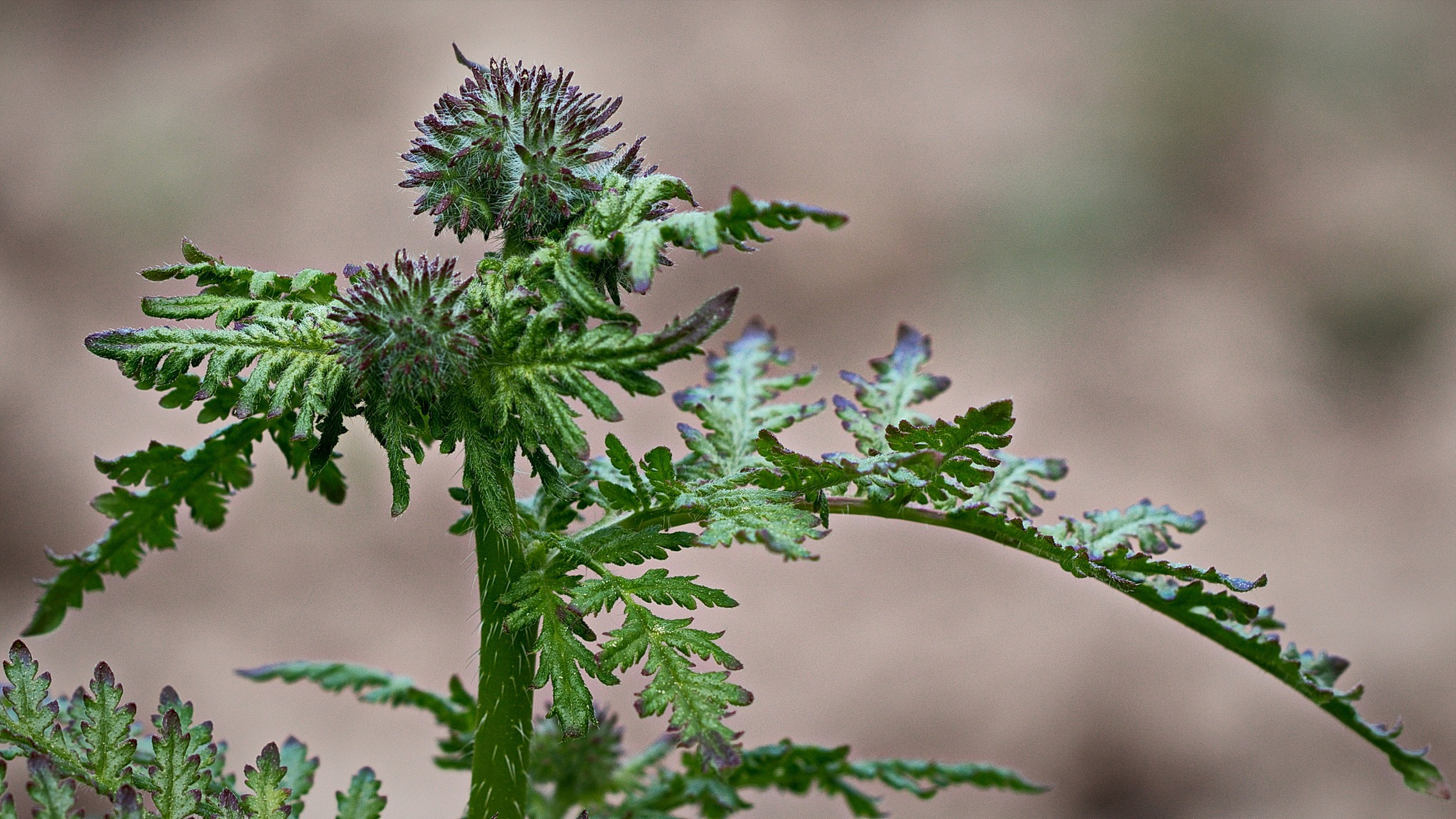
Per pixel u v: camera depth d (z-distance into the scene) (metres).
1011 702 8.98
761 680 9.00
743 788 3.54
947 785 3.57
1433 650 9.34
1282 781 8.60
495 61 2.56
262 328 2.36
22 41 14.24
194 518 2.82
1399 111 14.73
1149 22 15.72
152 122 13.14
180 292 11.28
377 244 11.96
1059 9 16.12
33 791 2.35
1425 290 12.59
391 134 13.20
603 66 14.63
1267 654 2.62
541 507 2.79
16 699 2.52
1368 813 8.31
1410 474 10.88
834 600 9.82
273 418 2.67
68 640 8.62
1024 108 14.58
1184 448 10.98
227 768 7.62
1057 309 12.37
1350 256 13.11
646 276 2.12
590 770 3.58
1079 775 8.57
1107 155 13.98
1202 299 12.67
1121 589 2.61
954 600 9.89
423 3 14.99
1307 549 10.09
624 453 2.49
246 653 8.73
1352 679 9.19
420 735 8.45
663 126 13.99
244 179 12.59
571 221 2.46
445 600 9.33
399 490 2.27
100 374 11.01
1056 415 11.20
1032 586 10.10
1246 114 14.48
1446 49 15.19
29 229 12.05
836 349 11.61
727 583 9.89
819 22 15.77
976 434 2.41
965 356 11.78
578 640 2.32
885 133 14.21
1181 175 13.88
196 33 14.38
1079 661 9.36
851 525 10.73
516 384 2.27
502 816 2.63
